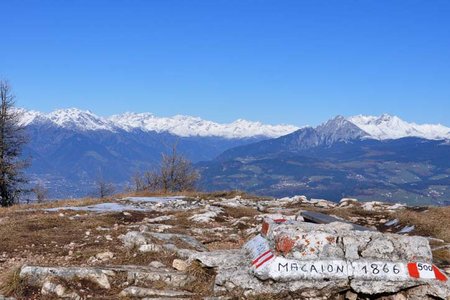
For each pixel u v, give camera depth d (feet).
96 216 83.46
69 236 63.10
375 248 37.19
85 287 38.45
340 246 37.17
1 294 37.58
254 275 36.63
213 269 39.52
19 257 51.29
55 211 92.99
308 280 35.99
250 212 90.27
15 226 69.97
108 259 46.37
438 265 42.37
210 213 84.17
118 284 39.22
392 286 35.78
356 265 36.37
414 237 37.93
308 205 105.91
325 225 41.01
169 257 45.06
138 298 36.78
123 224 78.95
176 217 83.76
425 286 35.99
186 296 36.94
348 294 36.19
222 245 55.77
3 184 177.99
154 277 39.37
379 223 76.43
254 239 42.04
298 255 36.81
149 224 72.59
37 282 38.73
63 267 39.93
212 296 36.50
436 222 67.05
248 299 35.68
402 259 37.01
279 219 43.11
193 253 42.24
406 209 86.33
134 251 47.11
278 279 36.04
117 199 117.60
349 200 108.58
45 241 59.52
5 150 181.88
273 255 37.14
